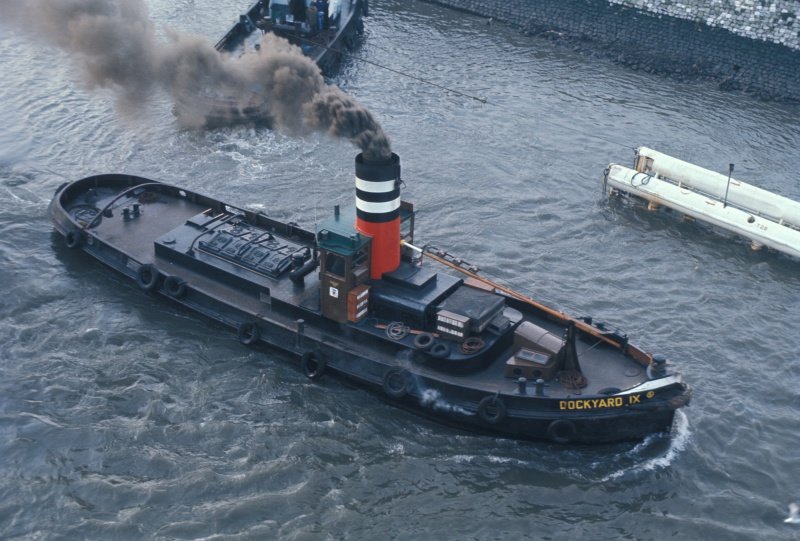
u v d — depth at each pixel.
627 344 30.48
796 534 26.72
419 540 26.11
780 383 33.25
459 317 29.80
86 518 26.25
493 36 69.38
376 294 31.31
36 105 52.03
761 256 42.28
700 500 27.80
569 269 40.28
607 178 46.53
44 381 31.72
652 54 65.88
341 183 46.34
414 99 57.16
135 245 37.25
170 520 26.30
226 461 28.58
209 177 46.22
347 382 31.61
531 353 29.41
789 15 61.12
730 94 60.03
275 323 32.41
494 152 50.59
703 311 37.62
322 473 28.28
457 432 30.11
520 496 27.72
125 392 31.38
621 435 29.30
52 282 37.06
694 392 32.44
